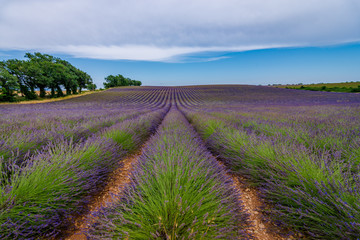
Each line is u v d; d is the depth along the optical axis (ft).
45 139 11.91
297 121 19.34
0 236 4.43
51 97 167.43
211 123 20.07
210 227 4.36
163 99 154.92
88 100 143.13
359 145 8.63
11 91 130.82
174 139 12.44
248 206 6.84
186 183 5.57
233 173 10.31
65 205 5.89
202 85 302.45
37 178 5.95
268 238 5.09
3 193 5.15
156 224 4.24
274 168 7.57
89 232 4.67
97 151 9.51
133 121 20.92
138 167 7.72
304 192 5.58
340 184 5.21
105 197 7.64
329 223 4.70
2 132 12.18
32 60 167.02
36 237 5.02
